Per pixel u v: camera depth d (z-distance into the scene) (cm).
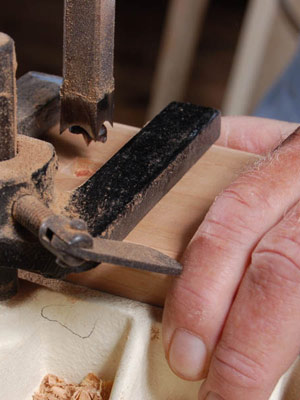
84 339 27
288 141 28
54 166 24
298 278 23
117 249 22
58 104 32
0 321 26
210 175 29
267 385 24
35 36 105
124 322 26
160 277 25
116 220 25
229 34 109
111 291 27
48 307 26
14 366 25
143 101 99
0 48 21
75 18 25
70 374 27
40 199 24
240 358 24
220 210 25
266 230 25
